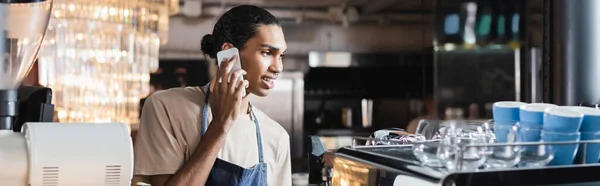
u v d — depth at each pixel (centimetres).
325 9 698
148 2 521
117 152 100
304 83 698
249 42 146
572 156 106
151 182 149
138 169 143
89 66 502
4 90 103
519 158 101
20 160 95
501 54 528
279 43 148
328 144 657
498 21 522
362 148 122
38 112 114
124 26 506
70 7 488
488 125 122
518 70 521
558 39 170
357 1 692
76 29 492
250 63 147
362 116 705
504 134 110
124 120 523
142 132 148
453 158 97
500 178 92
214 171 147
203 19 675
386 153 116
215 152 142
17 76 110
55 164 96
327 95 700
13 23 107
